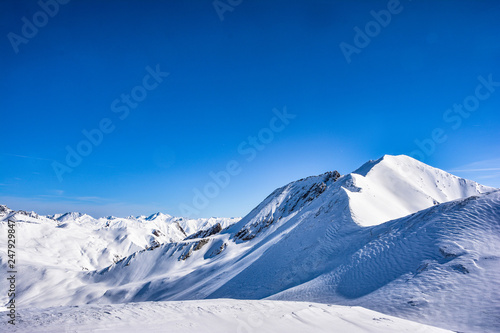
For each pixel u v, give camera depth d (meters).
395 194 80.00
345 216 44.38
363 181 74.69
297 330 12.45
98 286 138.62
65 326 10.96
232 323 12.80
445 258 21.75
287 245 50.38
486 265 19.17
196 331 11.34
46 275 155.75
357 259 29.31
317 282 29.52
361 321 14.37
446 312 16.48
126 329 10.95
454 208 27.34
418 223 28.91
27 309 14.62
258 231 136.50
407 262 24.11
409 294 19.44
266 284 40.28
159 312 13.86
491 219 23.48
